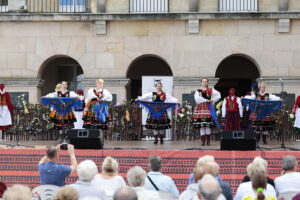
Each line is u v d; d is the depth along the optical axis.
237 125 12.76
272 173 10.01
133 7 16.53
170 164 10.20
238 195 6.61
